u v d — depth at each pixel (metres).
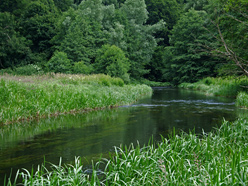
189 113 11.97
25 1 44.84
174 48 43.88
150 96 21.33
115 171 4.07
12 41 34.62
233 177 3.46
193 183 3.59
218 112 12.07
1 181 4.43
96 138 7.47
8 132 8.28
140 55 45.03
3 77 13.73
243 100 14.09
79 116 11.38
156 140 7.20
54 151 6.22
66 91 13.53
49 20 40.31
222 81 24.81
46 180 3.67
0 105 10.00
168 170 4.10
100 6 42.50
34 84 13.73
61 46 34.91
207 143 5.26
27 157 5.77
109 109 13.59
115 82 21.50
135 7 47.81
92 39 38.12
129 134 7.96
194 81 40.69
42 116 11.08
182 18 43.66
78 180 3.77
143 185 3.71
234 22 11.55
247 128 6.34
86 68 27.64
